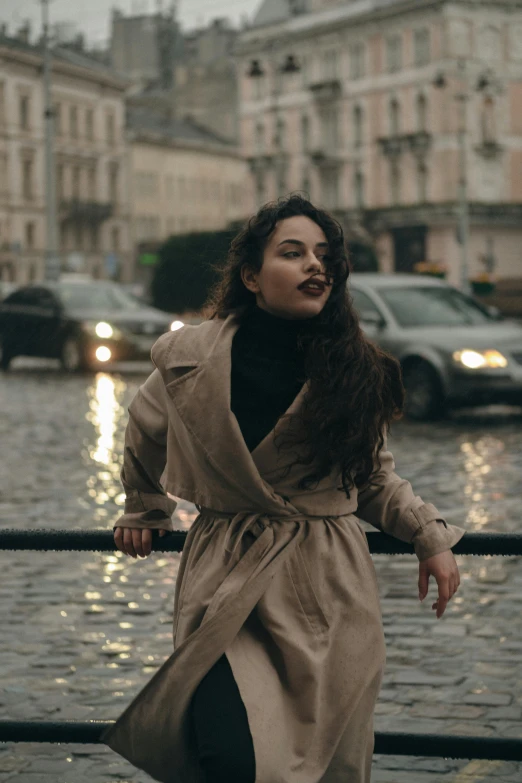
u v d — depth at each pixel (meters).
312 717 2.42
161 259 39.19
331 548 2.53
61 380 21.83
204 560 2.56
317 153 77.94
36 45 84.06
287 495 2.53
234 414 2.51
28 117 81.81
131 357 22.89
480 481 9.95
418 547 2.62
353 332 2.52
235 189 106.94
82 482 10.23
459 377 14.27
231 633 2.42
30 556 7.23
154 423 2.68
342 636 2.49
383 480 2.65
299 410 2.46
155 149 96.19
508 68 72.31
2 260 79.44
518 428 14.13
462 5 70.12
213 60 109.88
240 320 2.56
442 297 15.51
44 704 4.50
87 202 87.12
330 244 2.53
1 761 3.87
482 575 6.62
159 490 2.80
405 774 3.74
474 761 3.84
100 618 5.78
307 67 79.62
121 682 4.78
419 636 5.43
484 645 5.27
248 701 2.36
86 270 88.31
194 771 2.49
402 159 73.62
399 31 72.88
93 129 88.94
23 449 12.43
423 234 72.94
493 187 72.88
